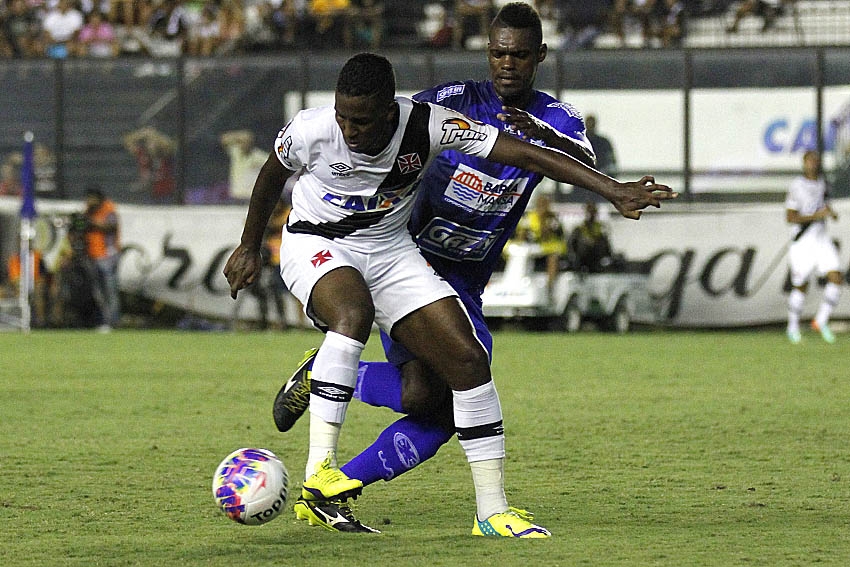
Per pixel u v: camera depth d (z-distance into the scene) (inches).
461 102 794.8
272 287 3009.4
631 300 2974.9
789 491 893.2
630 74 3164.4
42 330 2999.5
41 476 955.3
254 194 756.6
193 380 1752.0
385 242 741.9
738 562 633.0
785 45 3122.5
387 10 3769.7
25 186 2906.0
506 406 1444.4
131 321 3171.8
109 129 3277.6
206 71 3253.0
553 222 2881.4
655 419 1327.5
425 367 759.7
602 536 716.7
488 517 727.7
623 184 706.8
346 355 718.5
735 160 3147.1
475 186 776.9
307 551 669.3
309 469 729.6
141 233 3164.4
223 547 682.8
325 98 3235.7
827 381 1754.4
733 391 1615.4
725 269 3058.6
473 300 815.7
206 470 985.5
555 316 2881.4
